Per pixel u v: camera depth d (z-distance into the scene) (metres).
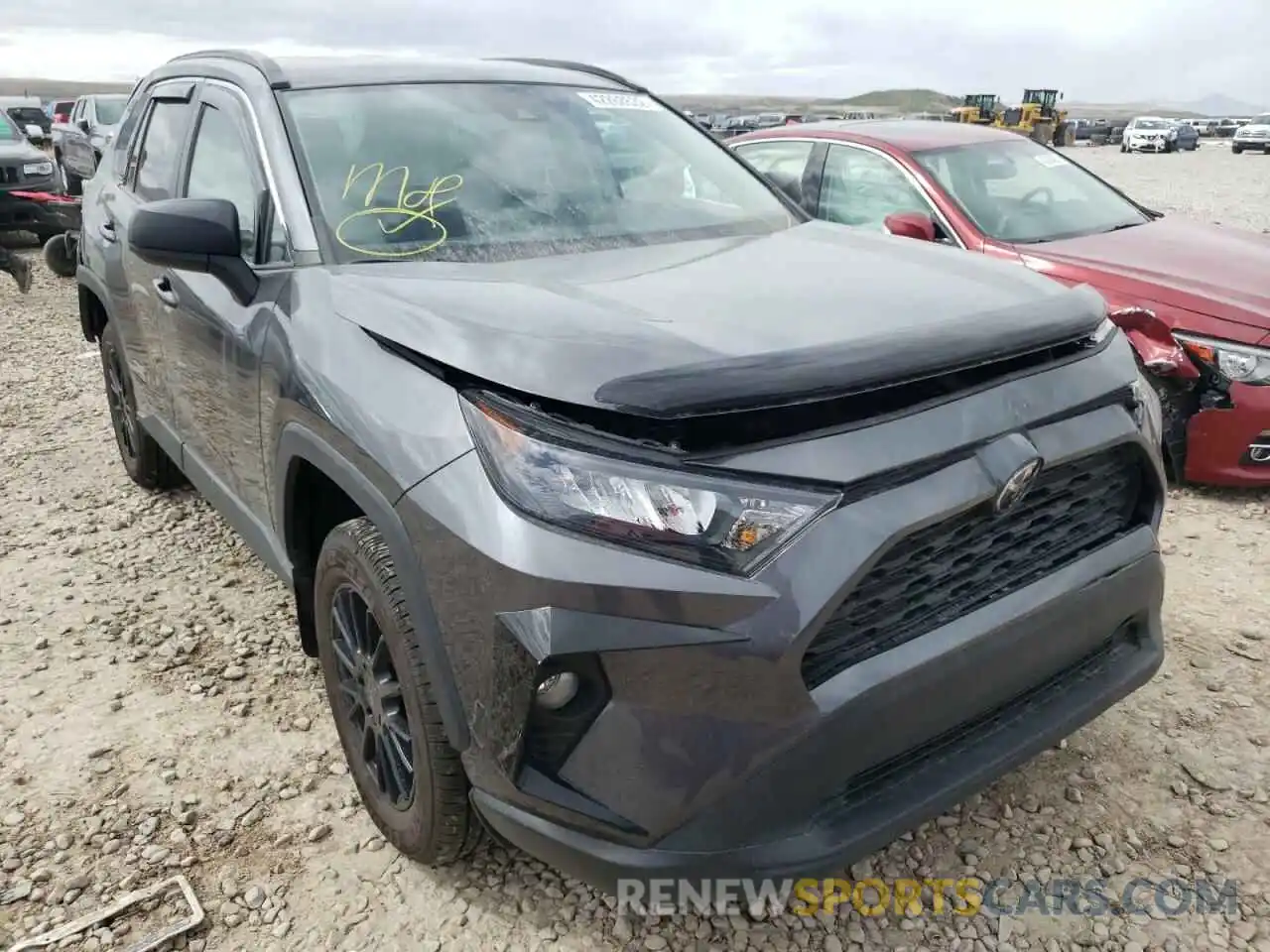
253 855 2.48
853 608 1.81
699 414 1.69
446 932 2.25
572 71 3.69
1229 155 38.47
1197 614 3.50
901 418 1.85
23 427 5.73
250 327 2.64
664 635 1.70
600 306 2.11
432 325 2.04
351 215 2.66
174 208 2.54
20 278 9.10
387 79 3.15
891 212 5.66
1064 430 2.05
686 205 3.13
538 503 1.76
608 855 1.81
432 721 2.04
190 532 4.28
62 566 3.97
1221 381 4.30
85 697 3.11
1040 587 2.09
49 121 28.64
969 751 2.08
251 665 3.28
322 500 2.58
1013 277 2.44
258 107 2.97
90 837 2.54
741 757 1.75
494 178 2.91
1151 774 2.71
